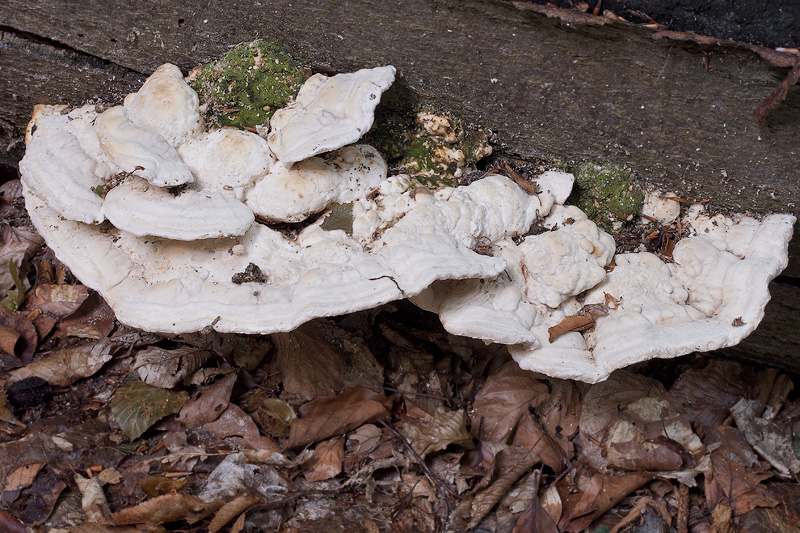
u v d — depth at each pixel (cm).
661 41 138
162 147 137
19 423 146
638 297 139
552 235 139
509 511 146
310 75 143
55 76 147
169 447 146
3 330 151
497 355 155
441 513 145
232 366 151
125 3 143
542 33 140
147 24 143
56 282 157
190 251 138
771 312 150
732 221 144
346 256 137
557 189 143
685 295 140
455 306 138
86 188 138
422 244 136
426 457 148
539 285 139
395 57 143
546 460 148
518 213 141
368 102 137
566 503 147
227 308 135
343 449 147
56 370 149
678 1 140
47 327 153
